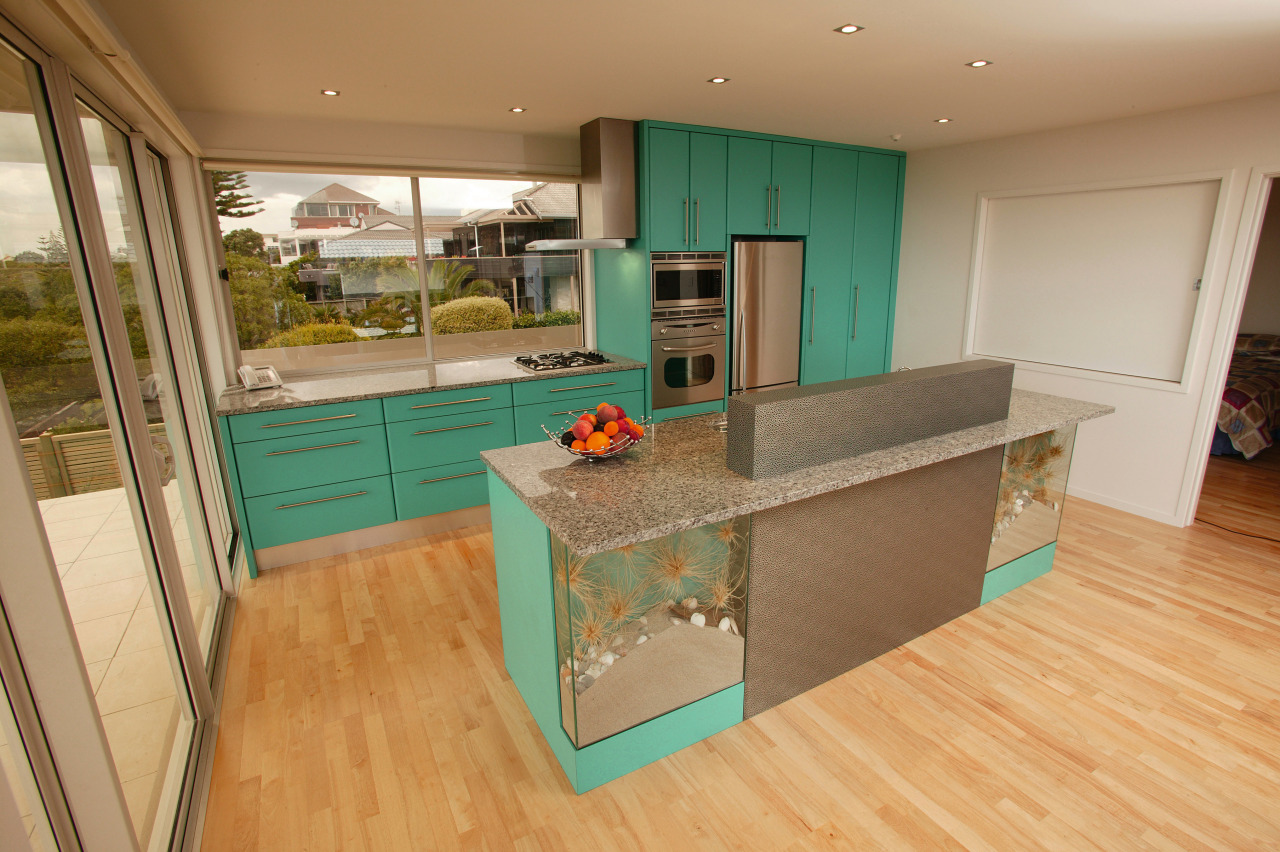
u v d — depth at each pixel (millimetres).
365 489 3414
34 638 1192
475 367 4082
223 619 2771
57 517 1388
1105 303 3955
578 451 2123
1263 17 2158
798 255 4645
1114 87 3049
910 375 2434
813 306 4793
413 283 4047
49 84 1553
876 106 3439
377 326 3990
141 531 1876
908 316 5227
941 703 2221
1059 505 3062
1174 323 3656
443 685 2363
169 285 2619
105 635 1573
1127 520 3783
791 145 4363
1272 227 6020
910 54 2553
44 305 1443
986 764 1954
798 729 2113
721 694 2066
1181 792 1845
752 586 2041
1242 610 2783
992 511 2746
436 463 3586
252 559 3172
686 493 1872
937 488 2479
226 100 3018
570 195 4457
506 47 2377
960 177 4664
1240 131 3250
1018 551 2939
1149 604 2836
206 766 1942
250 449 3074
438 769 1967
